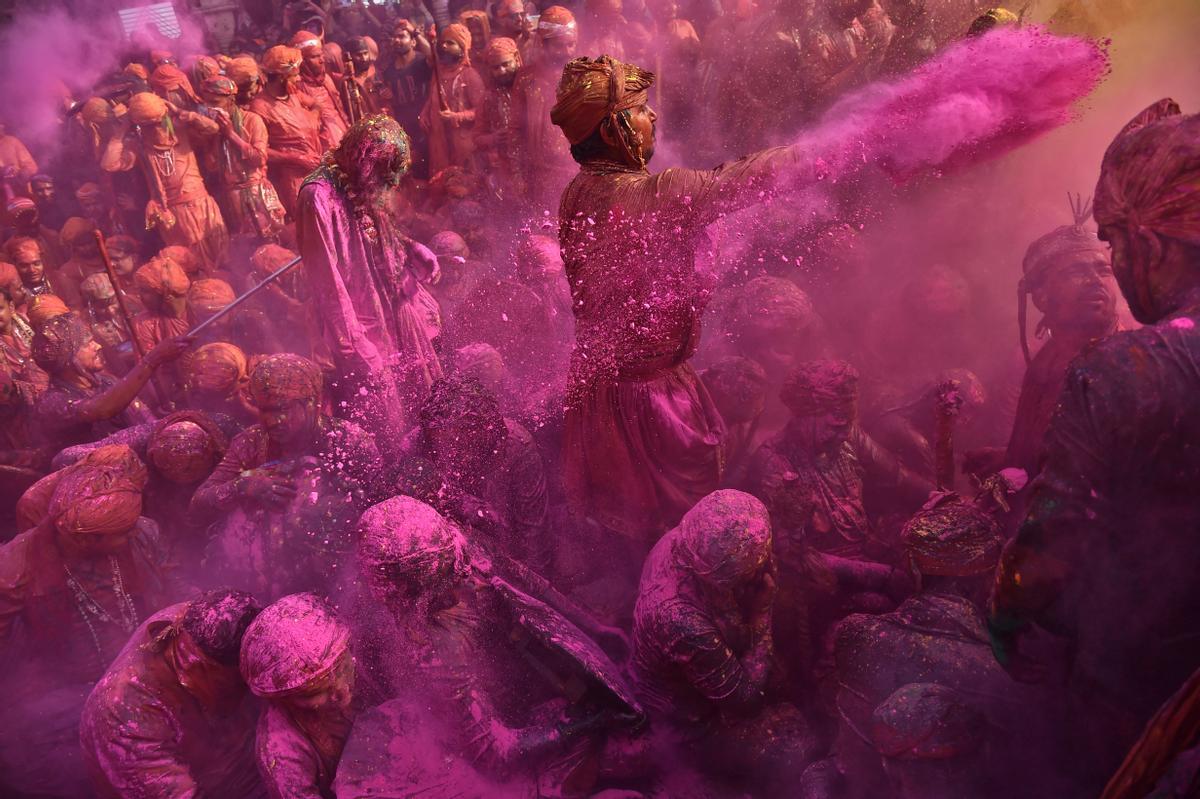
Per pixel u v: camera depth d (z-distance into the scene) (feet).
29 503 12.83
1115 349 6.05
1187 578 6.24
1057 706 7.80
